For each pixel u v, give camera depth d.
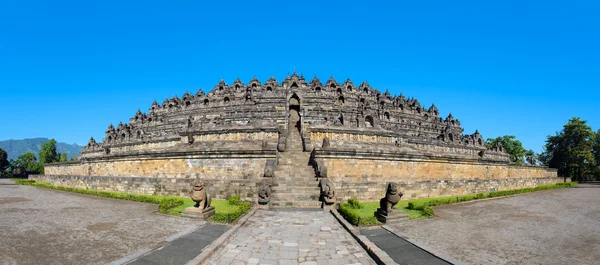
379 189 31.30
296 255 14.05
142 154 41.47
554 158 90.69
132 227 18.94
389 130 50.47
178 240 15.90
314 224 19.89
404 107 70.00
